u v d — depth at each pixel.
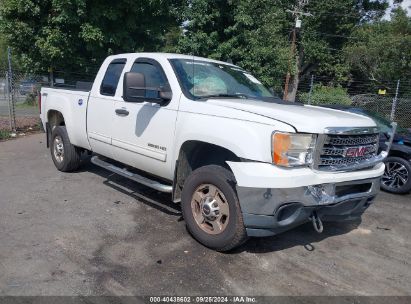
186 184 4.29
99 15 14.62
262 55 18.70
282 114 3.82
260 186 3.56
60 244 4.14
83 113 6.02
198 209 4.23
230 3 17.75
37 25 15.02
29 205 5.23
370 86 30.48
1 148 9.00
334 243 4.61
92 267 3.70
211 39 18.17
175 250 4.11
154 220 4.90
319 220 3.87
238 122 3.83
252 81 5.54
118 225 4.71
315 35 32.94
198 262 3.89
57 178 6.51
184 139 4.28
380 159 4.44
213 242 4.04
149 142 4.79
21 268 3.61
